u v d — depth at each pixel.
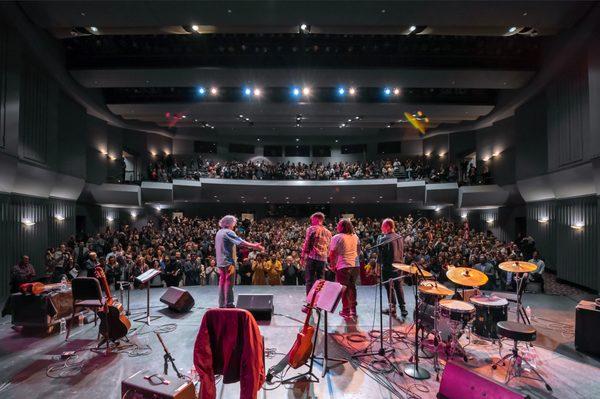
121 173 19.28
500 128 17.75
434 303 4.45
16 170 9.53
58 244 13.02
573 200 11.21
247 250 11.28
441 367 3.87
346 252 5.28
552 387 3.56
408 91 15.56
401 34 10.73
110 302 4.52
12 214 9.86
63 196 13.41
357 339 4.62
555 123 11.80
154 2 8.70
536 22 9.49
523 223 17.52
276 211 25.78
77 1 8.66
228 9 9.03
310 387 3.44
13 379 3.67
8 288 9.50
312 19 9.49
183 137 23.61
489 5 8.68
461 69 12.09
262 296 5.56
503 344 4.59
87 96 14.13
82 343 4.67
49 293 5.19
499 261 10.46
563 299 7.20
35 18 9.34
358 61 12.12
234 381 2.77
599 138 9.00
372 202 22.88
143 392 2.82
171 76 12.66
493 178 18.30
